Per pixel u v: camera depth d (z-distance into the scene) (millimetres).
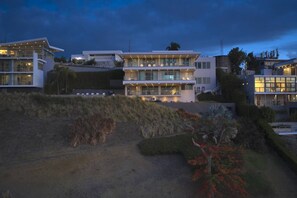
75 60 86312
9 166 19250
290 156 23031
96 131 23078
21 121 25391
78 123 23656
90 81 62156
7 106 27688
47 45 64312
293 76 57188
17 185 17484
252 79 56500
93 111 27891
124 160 20719
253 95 56031
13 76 56625
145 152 21547
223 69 69688
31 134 23359
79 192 17203
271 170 22156
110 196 17078
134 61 54719
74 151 21375
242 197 17312
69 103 29406
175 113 30578
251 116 41062
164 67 53969
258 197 18219
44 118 26344
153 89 54875
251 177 19812
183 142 22828
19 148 21500
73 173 18906
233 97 53344
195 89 62656
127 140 23828
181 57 55062
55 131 23984
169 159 21219
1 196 16031
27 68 57000
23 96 30141
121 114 27969
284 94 57031
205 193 16891
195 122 27047
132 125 26391
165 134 25844
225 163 18578
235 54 79500
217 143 21172
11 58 56188
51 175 18562
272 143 25719
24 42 61250
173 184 18422
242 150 21453
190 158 19875
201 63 63312
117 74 62688
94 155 20984
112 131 24672
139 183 18406
